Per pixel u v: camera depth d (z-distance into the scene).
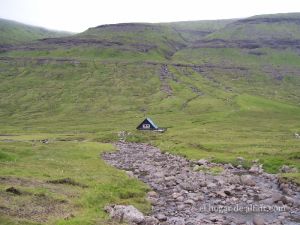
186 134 134.00
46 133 169.25
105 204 40.88
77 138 137.50
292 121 184.00
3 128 192.88
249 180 56.25
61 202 38.81
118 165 74.69
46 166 61.19
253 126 163.00
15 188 40.28
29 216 33.34
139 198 45.06
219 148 93.69
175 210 41.25
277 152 79.44
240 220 38.16
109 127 180.00
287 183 55.31
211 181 57.00
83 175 54.97
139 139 127.31
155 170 68.50
